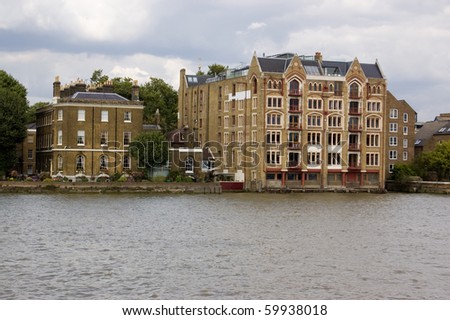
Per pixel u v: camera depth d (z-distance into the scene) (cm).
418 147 18762
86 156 13862
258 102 14575
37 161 15338
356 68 15138
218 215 9069
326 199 12438
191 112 17475
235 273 5175
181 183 13162
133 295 4553
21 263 5444
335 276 5134
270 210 9888
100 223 7919
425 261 5803
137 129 14162
